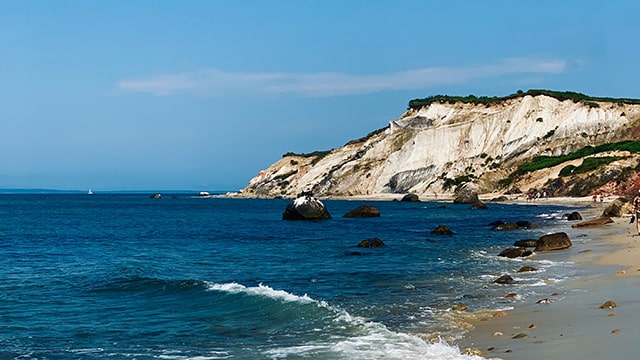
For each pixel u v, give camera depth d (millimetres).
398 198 107688
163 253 31047
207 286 18047
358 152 129000
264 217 67062
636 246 25094
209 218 66625
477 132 115438
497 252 27500
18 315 15023
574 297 14703
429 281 19109
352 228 46375
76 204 124500
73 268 24734
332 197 117938
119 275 21625
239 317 14188
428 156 115438
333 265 24078
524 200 90250
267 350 11188
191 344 11898
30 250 33438
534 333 11336
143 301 16797
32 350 11719
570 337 10734
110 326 13680
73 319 14492
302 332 12492
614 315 12141
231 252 30719
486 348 10609
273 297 15820
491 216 59531
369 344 11250
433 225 48625
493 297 15711
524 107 115562
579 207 71750
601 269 19469
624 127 107688
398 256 26484
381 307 15086
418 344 11125
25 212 86188
